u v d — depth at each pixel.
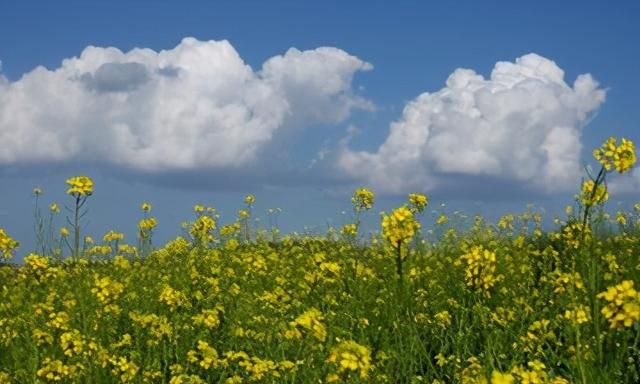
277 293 8.30
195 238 14.27
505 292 8.12
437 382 5.74
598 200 5.23
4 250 10.22
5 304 9.73
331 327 6.70
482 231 14.56
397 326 7.03
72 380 6.15
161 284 10.65
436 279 9.58
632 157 4.98
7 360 7.14
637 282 7.45
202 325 8.06
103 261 14.85
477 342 6.96
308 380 5.79
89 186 8.02
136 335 7.39
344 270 9.94
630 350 5.49
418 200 10.50
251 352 7.22
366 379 5.52
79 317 8.16
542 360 6.07
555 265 9.97
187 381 6.29
